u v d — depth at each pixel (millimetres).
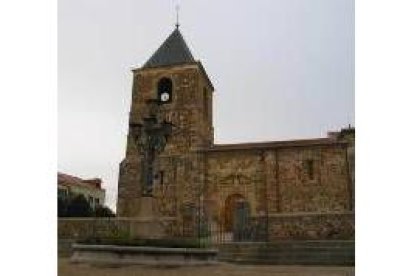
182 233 31031
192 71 35719
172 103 35281
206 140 36469
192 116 34438
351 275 11672
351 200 29812
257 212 31109
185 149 33625
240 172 32156
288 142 32250
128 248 13211
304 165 31219
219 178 32469
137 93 36375
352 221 25922
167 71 36250
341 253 16297
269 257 16828
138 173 33375
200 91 36188
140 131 17109
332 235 25922
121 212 32812
